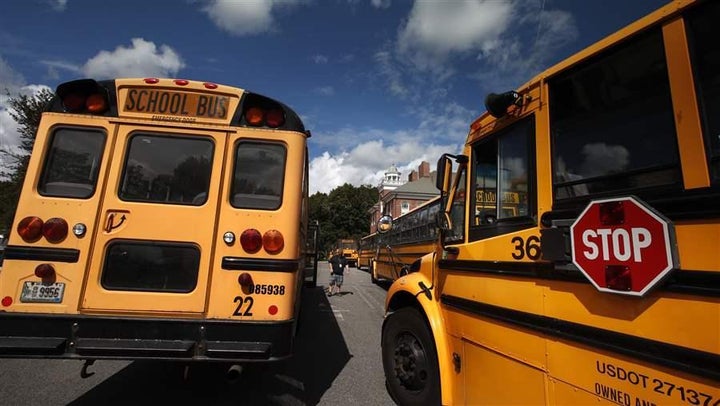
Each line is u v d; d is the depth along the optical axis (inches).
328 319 335.0
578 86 83.9
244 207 125.7
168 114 128.2
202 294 117.6
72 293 111.8
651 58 69.6
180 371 177.2
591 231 73.6
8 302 108.3
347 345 245.4
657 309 61.4
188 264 119.7
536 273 86.8
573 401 74.8
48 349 105.9
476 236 113.4
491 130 112.4
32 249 111.9
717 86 59.8
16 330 106.9
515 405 90.0
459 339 116.3
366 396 159.3
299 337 265.1
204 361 112.3
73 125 123.0
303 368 195.0
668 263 59.4
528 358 87.2
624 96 73.5
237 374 115.6
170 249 119.9
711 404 53.1
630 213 66.6
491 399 99.0
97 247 116.0
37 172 117.4
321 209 2738.7
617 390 66.2
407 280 150.5
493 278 102.0
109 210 118.9
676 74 64.7
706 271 55.4
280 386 166.4
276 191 128.7
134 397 147.6
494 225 105.5
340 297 483.2
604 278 69.5
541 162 90.1
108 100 125.9
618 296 67.8
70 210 116.6
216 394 153.5
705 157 58.7
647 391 61.5
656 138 66.5
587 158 79.2
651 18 69.8
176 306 116.0
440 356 122.8
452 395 118.1
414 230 432.1
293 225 127.3
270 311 119.6
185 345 112.0
